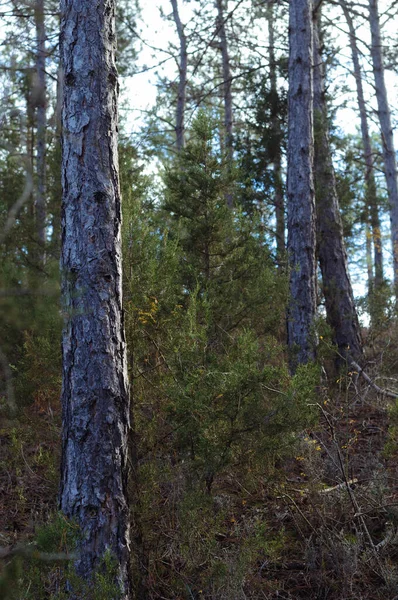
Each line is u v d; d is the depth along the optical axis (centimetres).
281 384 428
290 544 428
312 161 796
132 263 429
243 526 426
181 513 382
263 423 397
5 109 230
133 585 365
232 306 536
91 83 384
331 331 713
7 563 293
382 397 698
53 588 343
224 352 495
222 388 391
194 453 398
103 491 347
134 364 422
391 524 423
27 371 439
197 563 375
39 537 292
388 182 1360
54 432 454
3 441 557
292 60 812
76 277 362
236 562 365
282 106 1245
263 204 1256
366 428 594
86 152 376
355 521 441
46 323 270
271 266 593
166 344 430
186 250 567
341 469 445
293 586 394
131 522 386
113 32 403
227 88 1447
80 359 356
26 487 490
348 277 945
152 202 626
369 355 880
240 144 1235
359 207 1398
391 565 400
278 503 455
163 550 407
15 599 254
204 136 589
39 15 326
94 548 340
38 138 834
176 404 385
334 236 963
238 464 413
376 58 1358
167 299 440
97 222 370
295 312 740
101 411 353
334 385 745
